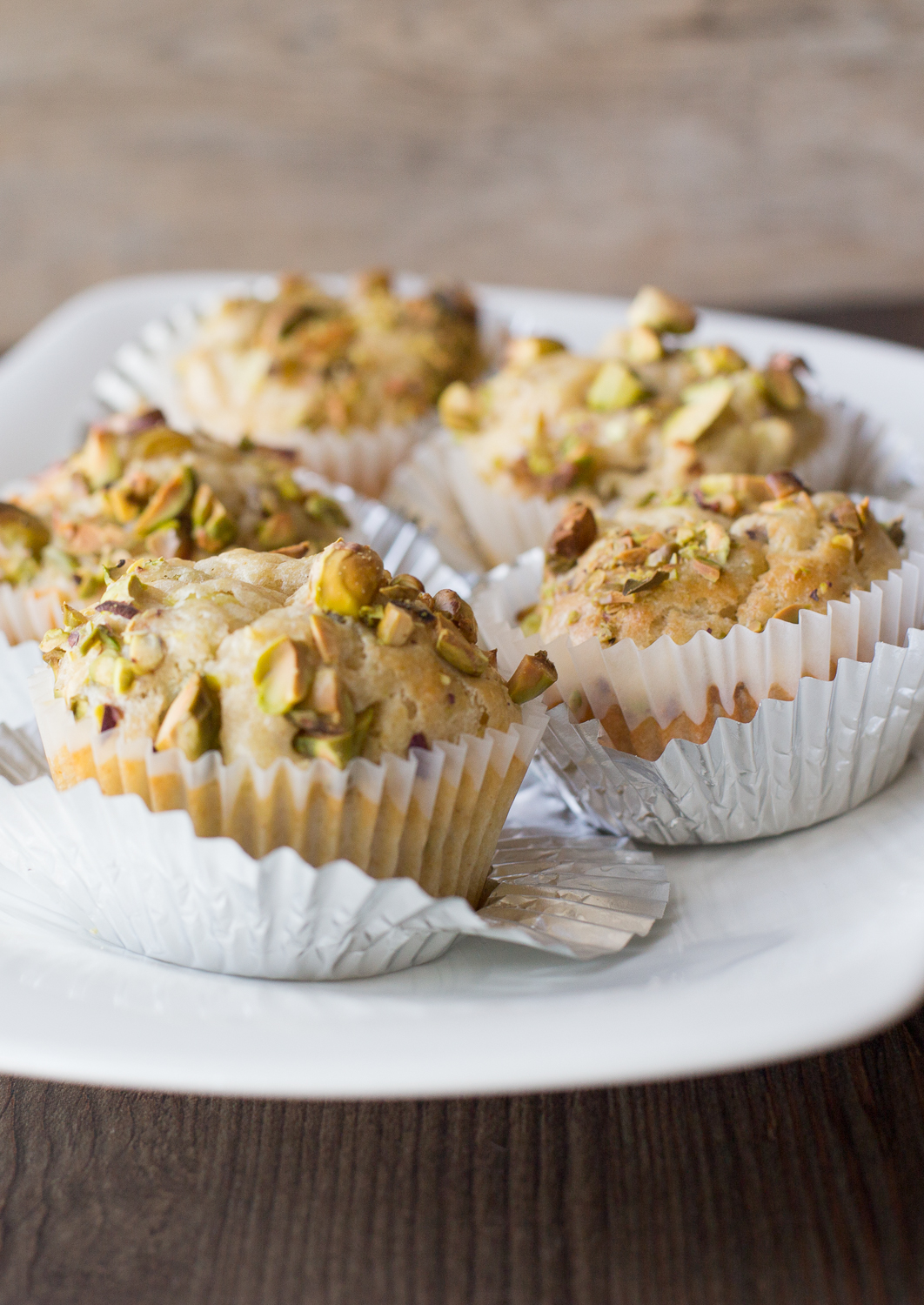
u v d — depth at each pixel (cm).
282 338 63
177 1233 43
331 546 46
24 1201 43
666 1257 42
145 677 45
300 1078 42
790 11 93
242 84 97
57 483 53
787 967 44
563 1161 43
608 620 48
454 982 45
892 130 95
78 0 94
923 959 43
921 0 92
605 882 47
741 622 48
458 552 58
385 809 45
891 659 47
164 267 101
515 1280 42
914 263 99
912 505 56
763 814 48
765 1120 44
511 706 46
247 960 45
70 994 44
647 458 55
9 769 48
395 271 101
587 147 98
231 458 53
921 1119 44
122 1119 44
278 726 44
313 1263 42
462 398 59
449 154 98
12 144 98
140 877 45
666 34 94
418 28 95
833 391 64
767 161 97
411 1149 44
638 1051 42
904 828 48
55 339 69
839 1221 43
